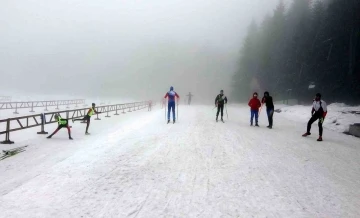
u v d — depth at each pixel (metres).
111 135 14.09
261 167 8.19
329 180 7.24
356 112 20.38
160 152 9.70
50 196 5.80
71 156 9.59
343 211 5.34
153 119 20.36
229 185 6.60
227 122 18.52
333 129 17.39
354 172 8.09
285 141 12.50
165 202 5.55
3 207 5.27
